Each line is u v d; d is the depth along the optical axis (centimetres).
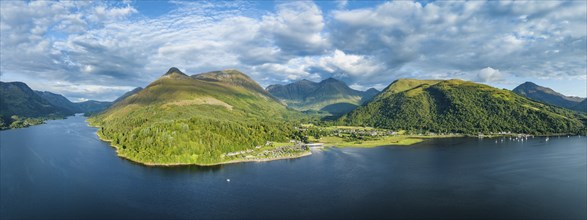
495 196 19312
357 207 17762
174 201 18788
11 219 16250
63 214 16888
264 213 17025
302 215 16750
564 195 19400
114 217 16538
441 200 18750
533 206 17700
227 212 17175
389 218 16312
